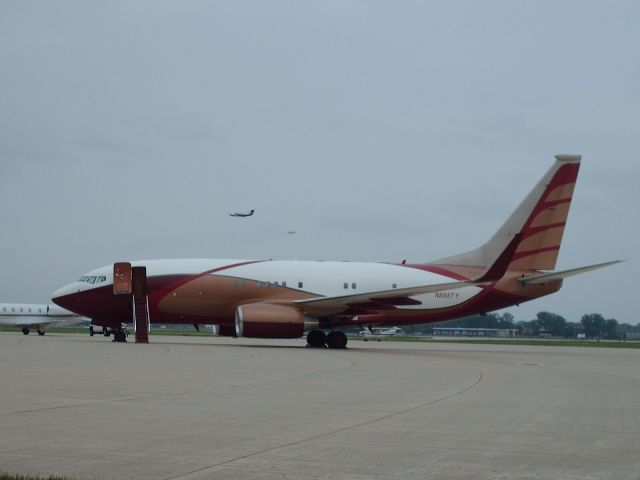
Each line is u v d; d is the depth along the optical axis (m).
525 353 47.91
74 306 46.31
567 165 48.88
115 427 13.01
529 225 48.81
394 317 47.72
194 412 14.90
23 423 13.31
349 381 21.97
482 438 12.62
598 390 21.06
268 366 27.31
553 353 49.28
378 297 44.25
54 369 24.30
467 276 48.72
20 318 84.94
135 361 28.53
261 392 18.52
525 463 10.75
